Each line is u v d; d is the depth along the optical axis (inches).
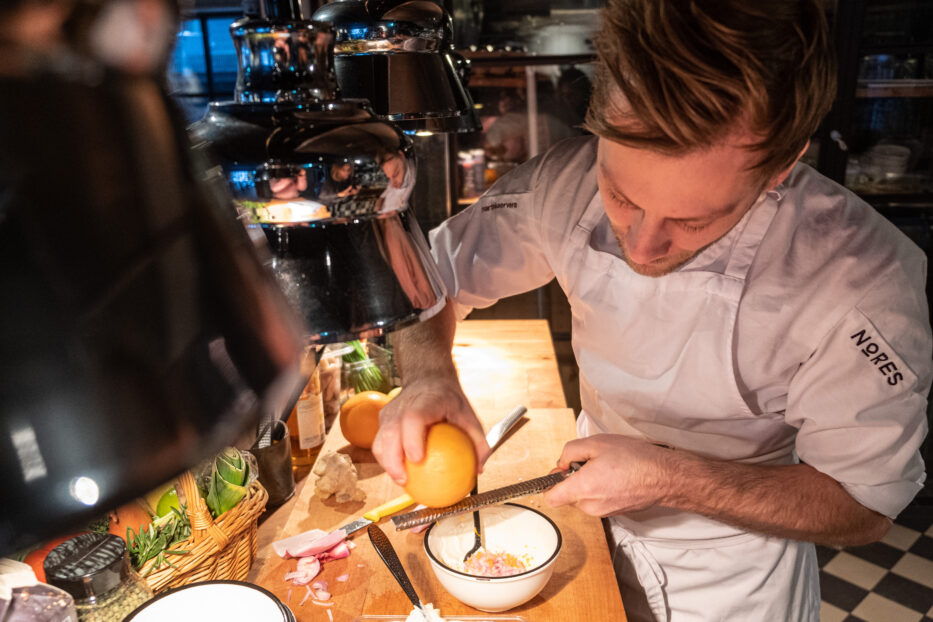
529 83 110.7
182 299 8.0
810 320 38.5
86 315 7.2
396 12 31.7
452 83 35.0
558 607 38.7
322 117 17.3
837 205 39.2
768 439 44.4
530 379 69.3
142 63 7.8
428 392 40.3
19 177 6.8
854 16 97.8
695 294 40.5
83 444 7.2
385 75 32.3
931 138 106.3
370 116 18.2
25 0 6.6
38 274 6.9
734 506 36.9
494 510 43.3
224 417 8.2
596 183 45.1
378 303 18.0
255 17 18.7
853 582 99.7
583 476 36.4
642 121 26.2
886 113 106.6
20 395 7.0
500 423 57.7
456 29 107.7
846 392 37.6
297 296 17.3
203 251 8.4
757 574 45.9
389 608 39.1
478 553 41.1
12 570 29.5
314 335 17.3
